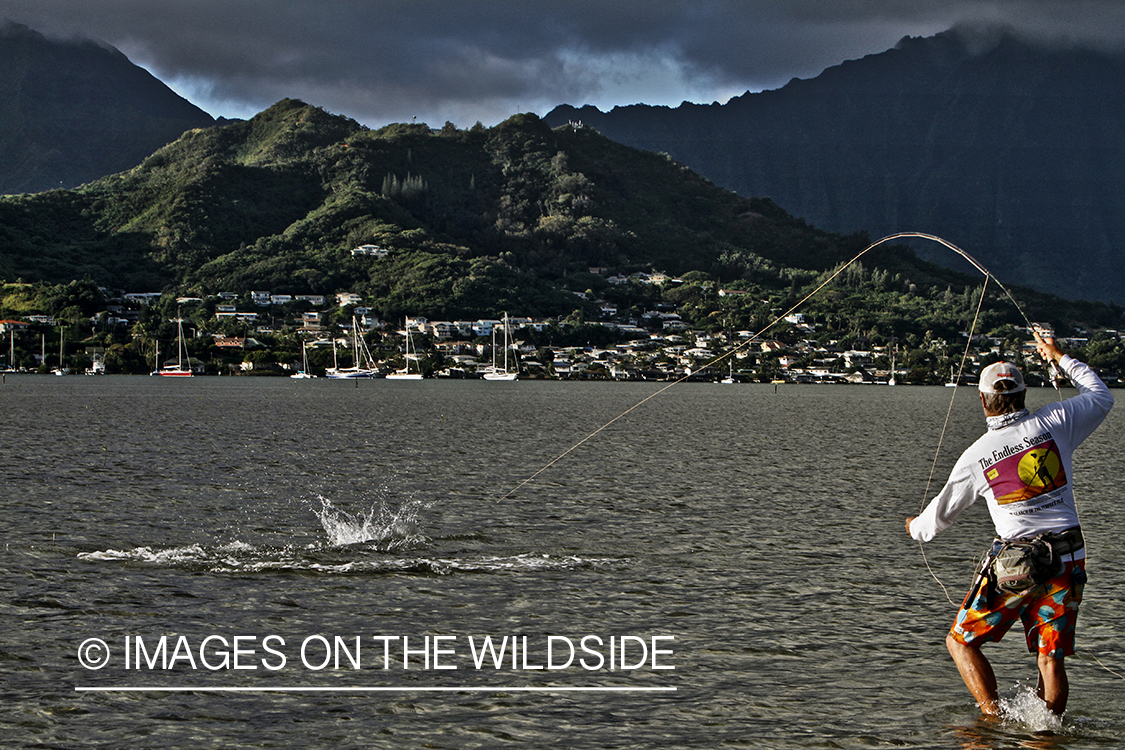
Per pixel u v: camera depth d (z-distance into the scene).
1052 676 7.58
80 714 8.66
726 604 13.01
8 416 65.06
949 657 10.54
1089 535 19.56
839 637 11.37
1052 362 8.22
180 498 24.08
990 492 7.55
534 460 36.22
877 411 95.75
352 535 18.55
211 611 12.34
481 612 12.44
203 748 7.89
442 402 102.44
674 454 40.03
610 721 8.55
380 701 9.08
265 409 80.69
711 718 8.62
